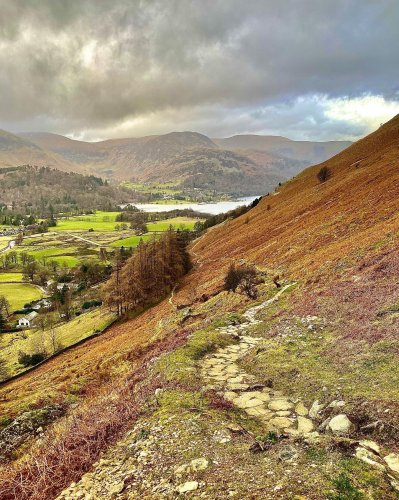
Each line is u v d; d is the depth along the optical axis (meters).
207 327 24.19
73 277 162.00
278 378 14.00
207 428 9.88
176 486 7.59
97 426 11.67
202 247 121.50
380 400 9.88
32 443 14.32
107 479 8.62
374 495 6.42
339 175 101.25
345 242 41.84
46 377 40.59
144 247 85.44
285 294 32.06
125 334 54.00
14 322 116.06
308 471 7.20
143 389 14.41
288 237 65.19
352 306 20.47
